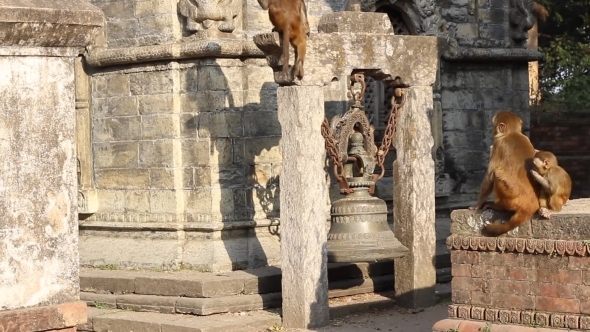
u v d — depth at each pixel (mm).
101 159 12773
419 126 11133
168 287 10938
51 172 5176
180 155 12031
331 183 12820
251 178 12094
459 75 14570
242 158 12000
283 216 10180
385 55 10758
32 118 5117
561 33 25625
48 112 5172
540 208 7293
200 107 11852
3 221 5004
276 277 11188
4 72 5035
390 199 13508
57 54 5207
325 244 10180
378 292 11945
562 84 22234
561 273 7168
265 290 11086
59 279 5199
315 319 10102
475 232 7637
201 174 11859
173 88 11984
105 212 12711
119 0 12547
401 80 10992
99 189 12797
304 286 10039
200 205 11875
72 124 5262
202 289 10656
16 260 5047
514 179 7352
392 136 11133
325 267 10180
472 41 14656
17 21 4996
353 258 10320
